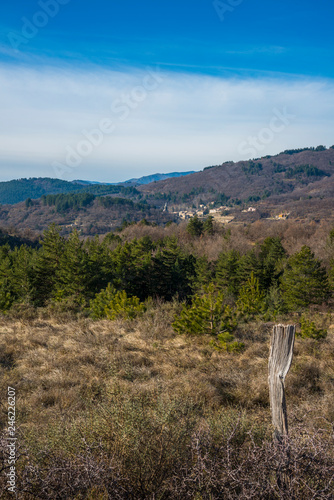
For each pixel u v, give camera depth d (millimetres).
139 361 8289
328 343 10258
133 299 14820
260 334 11453
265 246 53656
